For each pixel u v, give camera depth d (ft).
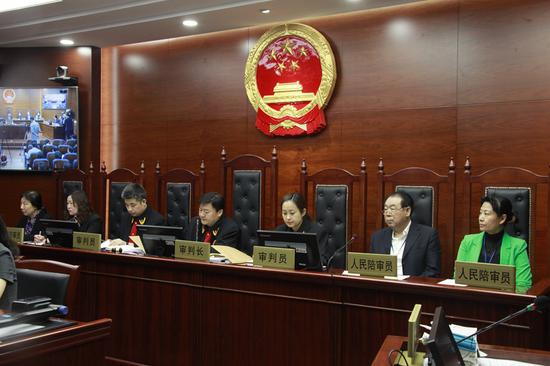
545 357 5.79
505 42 13.91
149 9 16.31
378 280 8.73
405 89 15.25
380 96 15.61
